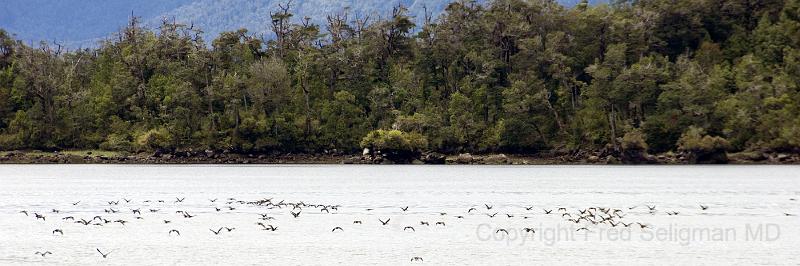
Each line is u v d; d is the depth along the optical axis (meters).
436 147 197.62
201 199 100.25
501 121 196.75
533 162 193.38
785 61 195.12
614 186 120.12
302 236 67.88
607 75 192.88
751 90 185.88
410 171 166.00
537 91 199.12
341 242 65.00
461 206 90.69
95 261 58.38
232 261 58.16
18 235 69.12
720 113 185.62
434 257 59.16
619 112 196.88
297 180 137.38
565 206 90.81
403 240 65.94
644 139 188.25
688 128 186.50
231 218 79.00
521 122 194.75
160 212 85.06
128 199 100.06
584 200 97.75
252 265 56.84
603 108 196.38
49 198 102.12
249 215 81.38
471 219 78.31
